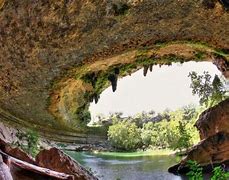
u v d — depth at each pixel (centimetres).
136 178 1346
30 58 1389
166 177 1317
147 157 1908
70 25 1242
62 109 1966
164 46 1558
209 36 1438
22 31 1230
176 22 1316
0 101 1686
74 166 869
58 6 1148
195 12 1240
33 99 1739
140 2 1179
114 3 1180
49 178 347
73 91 1884
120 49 1506
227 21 1273
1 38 1264
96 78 1870
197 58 1764
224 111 1311
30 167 342
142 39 1449
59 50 1377
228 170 1242
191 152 1323
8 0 1082
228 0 1150
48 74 1540
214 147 1283
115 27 1311
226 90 1759
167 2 1183
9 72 1486
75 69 1562
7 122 1781
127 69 1856
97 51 1474
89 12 1202
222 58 1645
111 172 1475
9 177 290
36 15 1171
